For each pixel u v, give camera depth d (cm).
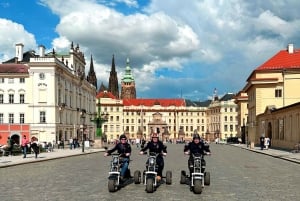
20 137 8531
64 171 2619
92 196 1521
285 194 1591
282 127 6225
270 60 8331
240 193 1612
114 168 1684
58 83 9112
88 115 12638
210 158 4100
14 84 9075
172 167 2930
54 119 8756
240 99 12362
